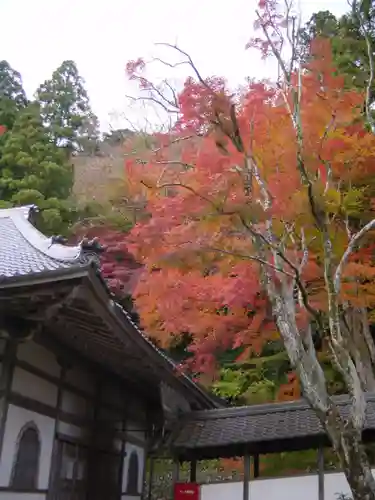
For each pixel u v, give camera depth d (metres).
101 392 10.12
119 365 9.00
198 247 7.92
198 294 10.73
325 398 6.63
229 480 10.03
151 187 8.70
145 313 11.56
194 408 11.54
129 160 9.61
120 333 6.97
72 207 22.84
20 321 6.60
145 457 12.29
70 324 6.92
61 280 5.65
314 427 9.76
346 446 6.26
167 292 10.70
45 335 7.48
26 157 23.89
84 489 9.13
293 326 7.25
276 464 14.73
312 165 8.62
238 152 8.06
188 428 10.86
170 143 8.88
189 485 10.12
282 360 16.12
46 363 8.17
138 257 10.30
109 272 19.53
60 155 24.98
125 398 11.32
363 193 10.71
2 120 26.62
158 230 8.09
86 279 5.64
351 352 9.77
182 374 9.68
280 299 7.47
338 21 15.72
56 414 8.38
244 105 8.54
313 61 9.02
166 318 11.28
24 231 10.40
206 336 12.43
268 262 7.78
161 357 8.46
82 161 27.00
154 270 11.87
